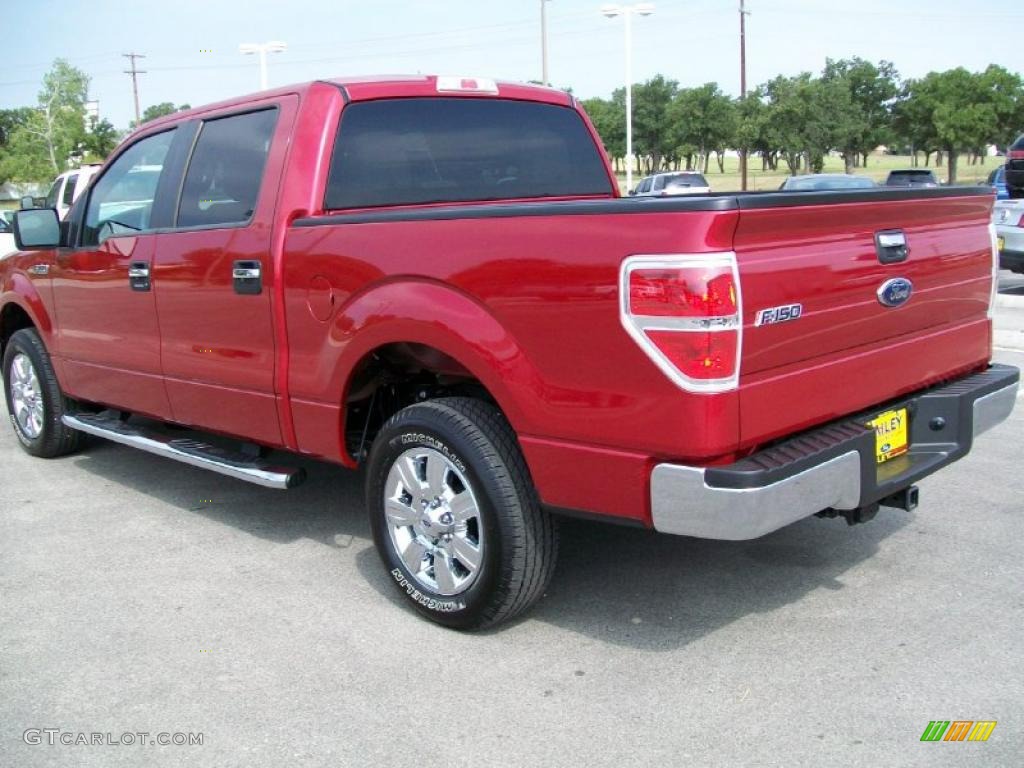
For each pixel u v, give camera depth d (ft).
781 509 9.77
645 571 13.88
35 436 20.54
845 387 10.96
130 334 16.70
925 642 11.54
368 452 13.87
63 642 12.14
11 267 20.36
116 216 17.31
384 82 14.52
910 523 15.40
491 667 11.28
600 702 10.46
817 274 10.28
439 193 15.03
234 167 14.71
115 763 9.59
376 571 14.24
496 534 11.30
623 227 9.72
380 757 9.60
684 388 9.45
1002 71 169.07
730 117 160.04
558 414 10.50
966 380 13.28
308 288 13.02
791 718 10.04
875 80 181.98
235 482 18.81
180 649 11.90
